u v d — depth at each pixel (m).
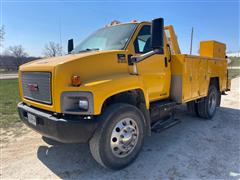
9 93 11.25
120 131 3.37
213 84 6.61
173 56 4.76
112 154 3.30
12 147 4.36
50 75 3.11
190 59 4.92
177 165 3.56
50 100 3.17
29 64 3.84
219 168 3.46
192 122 6.02
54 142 4.59
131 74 3.66
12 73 38.59
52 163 3.69
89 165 3.62
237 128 5.51
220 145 4.39
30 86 3.59
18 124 5.83
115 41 3.96
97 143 3.16
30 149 4.26
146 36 4.16
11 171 3.44
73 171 3.44
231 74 25.78
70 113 3.05
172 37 4.95
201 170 3.40
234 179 3.16
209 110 6.27
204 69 5.69
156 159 3.78
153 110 4.22
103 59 3.35
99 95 3.04
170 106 4.55
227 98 9.82
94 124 3.09
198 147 4.29
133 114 3.52
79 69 3.14
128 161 3.53
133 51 3.82
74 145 4.41
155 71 4.26
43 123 3.24
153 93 4.30
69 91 3.04
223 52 7.46
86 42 4.57
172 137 4.84
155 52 4.04
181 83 4.69
